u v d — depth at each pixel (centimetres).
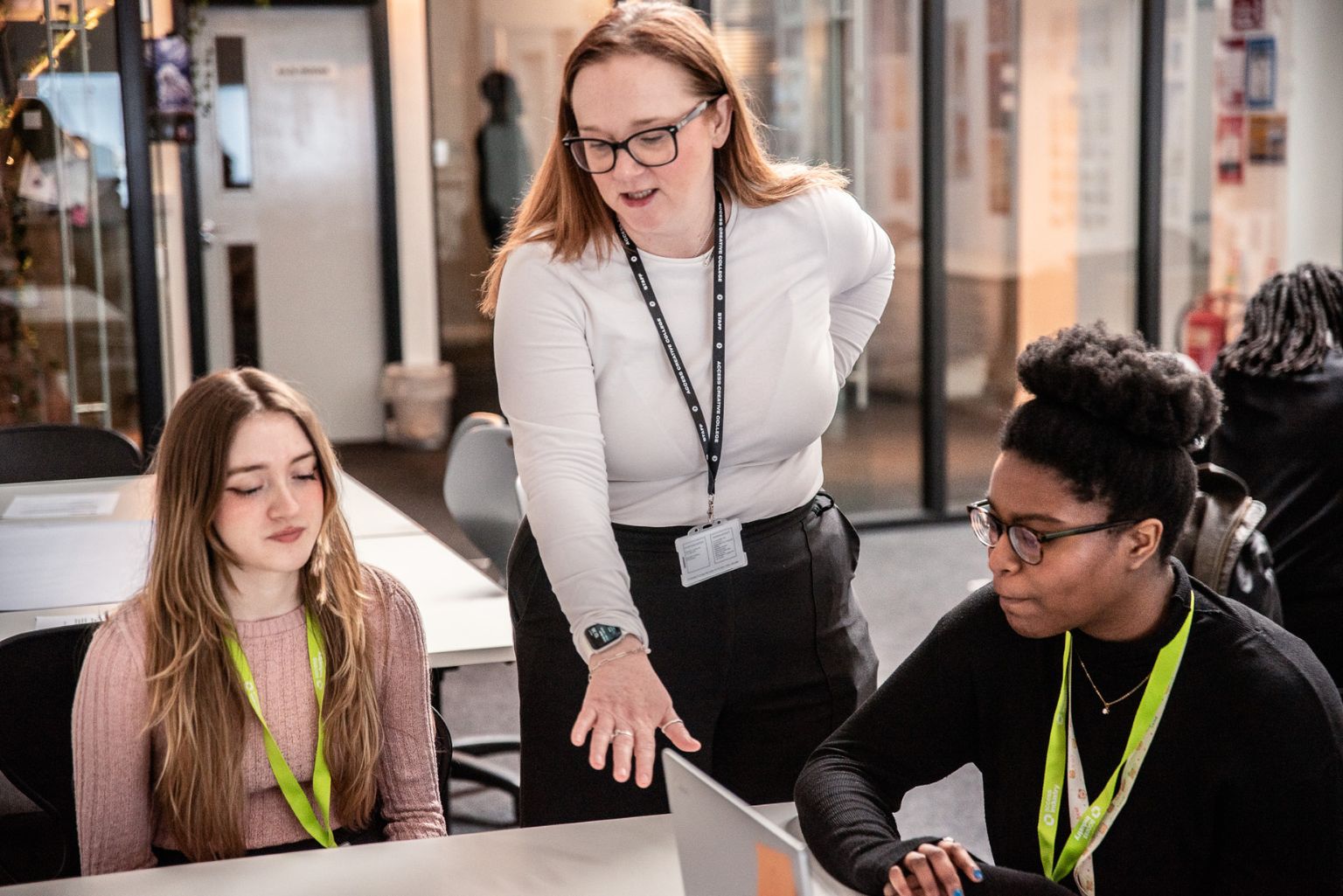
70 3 523
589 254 198
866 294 228
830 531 218
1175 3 651
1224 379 290
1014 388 661
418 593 288
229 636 188
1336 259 691
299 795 191
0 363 540
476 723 416
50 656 205
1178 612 151
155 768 189
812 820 161
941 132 629
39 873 233
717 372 202
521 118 832
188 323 798
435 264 842
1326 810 146
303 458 190
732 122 201
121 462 402
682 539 204
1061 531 145
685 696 208
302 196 827
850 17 614
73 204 536
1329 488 275
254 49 806
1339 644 277
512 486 342
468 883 155
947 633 171
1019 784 165
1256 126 670
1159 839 153
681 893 153
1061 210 653
